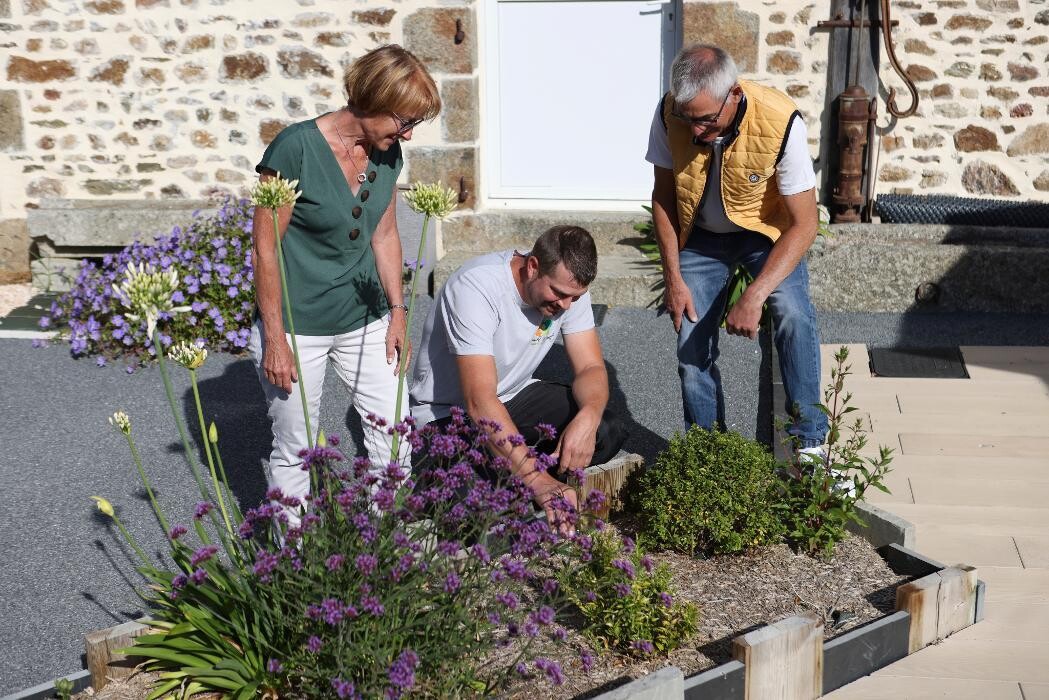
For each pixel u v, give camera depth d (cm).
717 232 386
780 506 348
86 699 281
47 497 414
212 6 659
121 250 681
